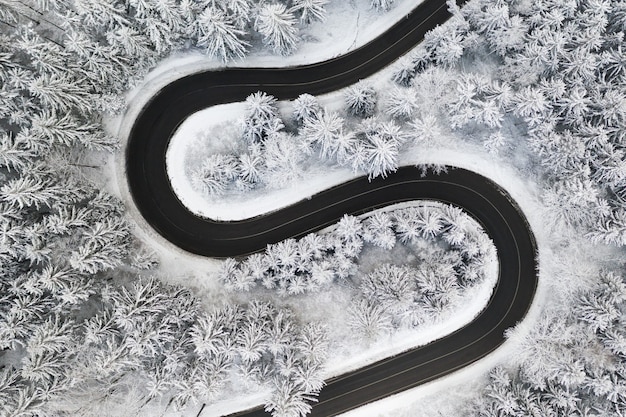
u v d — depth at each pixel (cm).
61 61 3269
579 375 3369
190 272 3856
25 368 3027
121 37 3328
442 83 3603
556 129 3678
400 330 3781
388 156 3412
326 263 3588
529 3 3500
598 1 3397
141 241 3878
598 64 3462
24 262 3272
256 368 3469
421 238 3753
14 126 3419
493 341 3853
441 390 3806
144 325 3234
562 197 3594
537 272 3897
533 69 3541
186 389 3319
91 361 3259
